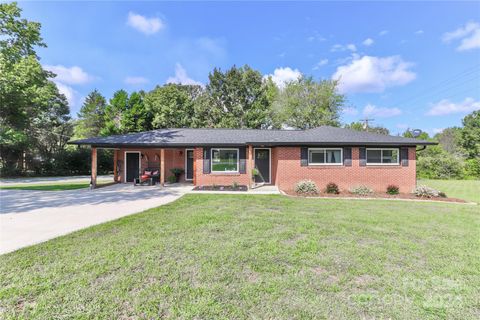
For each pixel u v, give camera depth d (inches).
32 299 98.4
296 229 197.2
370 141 451.2
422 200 374.3
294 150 466.0
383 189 460.4
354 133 527.5
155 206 296.2
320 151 467.5
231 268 127.3
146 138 530.0
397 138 480.4
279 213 256.8
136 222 215.3
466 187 616.1
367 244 165.9
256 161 546.0
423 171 909.8
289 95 1154.7
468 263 137.4
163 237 174.7
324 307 95.4
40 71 657.0
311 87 1136.8
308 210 275.0
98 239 169.9
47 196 379.9
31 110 882.8
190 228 197.3
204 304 95.7
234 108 1109.1
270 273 122.6
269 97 1178.0
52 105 1068.5
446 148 1654.8
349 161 462.9
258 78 1130.7
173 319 87.1
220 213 252.4
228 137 537.0
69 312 90.4
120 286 108.3
